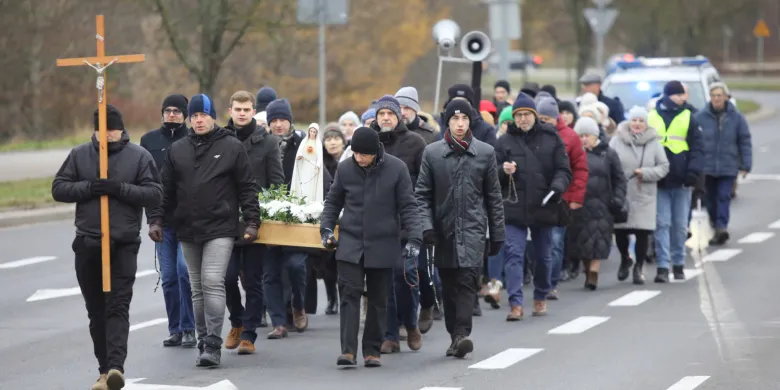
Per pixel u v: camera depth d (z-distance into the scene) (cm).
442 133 1777
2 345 1573
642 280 2064
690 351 1486
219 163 1391
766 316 1731
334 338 1606
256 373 1379
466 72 6762
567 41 8319
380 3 6269
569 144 1892
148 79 5588
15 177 3528
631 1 7038
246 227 1416
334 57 6169
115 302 1245
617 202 2003
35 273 2200
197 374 1374
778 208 3058
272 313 1606
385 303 1419
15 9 5394
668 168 2053
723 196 2517
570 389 1282
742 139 2538
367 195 1395
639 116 2058
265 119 1739
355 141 1384
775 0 10556
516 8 3278
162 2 3612
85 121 5578
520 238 1736
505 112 2020
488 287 1864
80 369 1424
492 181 1471
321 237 1412
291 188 1630
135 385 1314
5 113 5475
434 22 6638
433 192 1467
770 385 1294
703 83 2956
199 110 1386
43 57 5484
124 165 1252
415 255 1393
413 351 1520
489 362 1435
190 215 1389
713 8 7375
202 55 3669
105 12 5462
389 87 6300
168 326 1627
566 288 2041
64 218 2983
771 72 10869
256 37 5475
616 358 1450
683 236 2103
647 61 3123
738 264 2247
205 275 1394
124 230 1243
